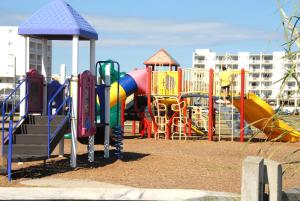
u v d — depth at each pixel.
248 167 5.59
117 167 12.18
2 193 7.10
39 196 6.91
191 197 6.83
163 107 24.02
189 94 22.80
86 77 12.57
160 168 11.99
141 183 9.75
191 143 20.44
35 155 10.77
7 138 11.37
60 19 12.47
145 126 24.89
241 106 21.34
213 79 22.22
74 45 12.28
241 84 21.56
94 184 9.54
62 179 10.22
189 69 22.98
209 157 14.61
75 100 12.31
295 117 5.42
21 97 12.78
